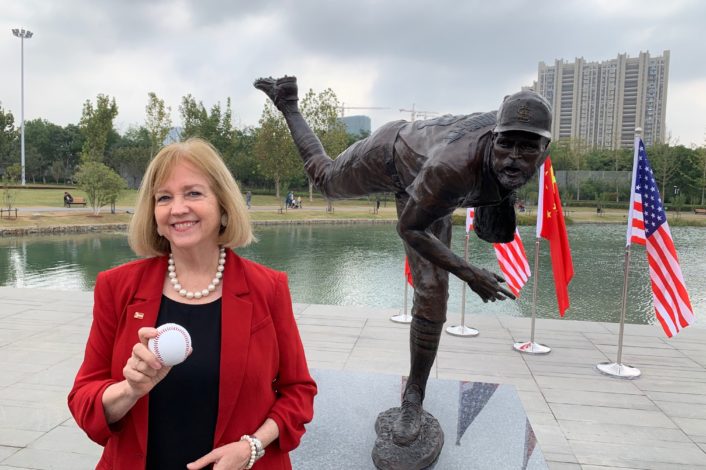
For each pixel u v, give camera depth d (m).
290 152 36.34
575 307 10.72
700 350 6.41
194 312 1.64
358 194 3.52
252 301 1.67
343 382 3.97
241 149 52.59
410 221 2.75
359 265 15.85
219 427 1.55
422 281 3.14
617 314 10.15
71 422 4.24
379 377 4.07
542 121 2.30
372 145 3.20
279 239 23.02
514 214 3.13
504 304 10.96
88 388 1.53
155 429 1.57
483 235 3.30
